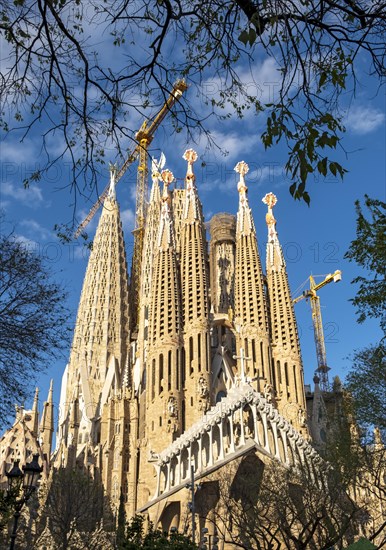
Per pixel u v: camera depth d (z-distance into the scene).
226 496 62.19
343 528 44.25
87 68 11.98
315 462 56.47
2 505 25.84
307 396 127.75
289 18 10.77
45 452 121.25
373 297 25.67
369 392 40.81
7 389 22.36
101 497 88.44
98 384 140.62
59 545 61.91
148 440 100.88
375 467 48.44
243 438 81.81
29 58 12.32
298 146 10.88
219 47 11.94
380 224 24.91
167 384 104.31
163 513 84.12
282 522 47.25
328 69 10.91
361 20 10.45
